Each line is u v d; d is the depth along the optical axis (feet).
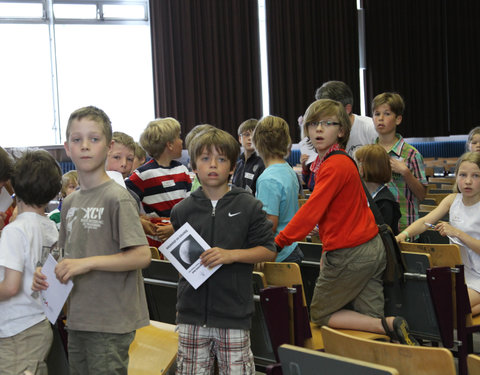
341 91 13.10
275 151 9.54
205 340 6.62
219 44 37.45
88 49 35.09
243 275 6.55
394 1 42.55
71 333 6.20
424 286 8.54
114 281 6.02
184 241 6.54
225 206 6.65
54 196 6.84
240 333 6.48
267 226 6.66
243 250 6.45
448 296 8.15
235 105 37.88
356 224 8.21
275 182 9.17
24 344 6.53
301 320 7.31
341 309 8.64
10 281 6.34
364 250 8.16
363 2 42.01
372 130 13.25
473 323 8.78
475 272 9.84
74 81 34.83
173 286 8.57
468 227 10.11
